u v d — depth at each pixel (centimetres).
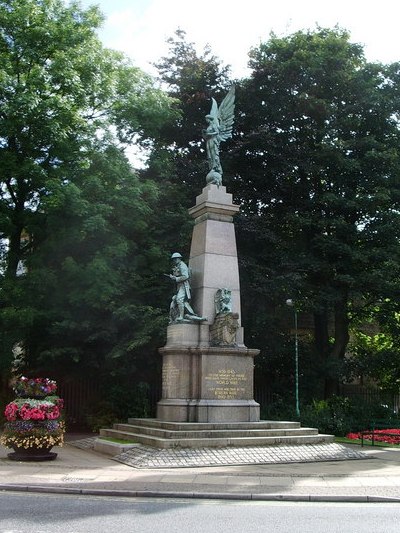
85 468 1557
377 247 3384
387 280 3181
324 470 1558
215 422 1908
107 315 2805
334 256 3403
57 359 2767
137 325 2731
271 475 1451
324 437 1900
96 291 2641
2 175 2658
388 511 1077
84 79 2805
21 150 2778
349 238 3338
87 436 2566
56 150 2769
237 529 912
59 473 1454
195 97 3472
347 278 3112
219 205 2188
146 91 3075
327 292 3266
